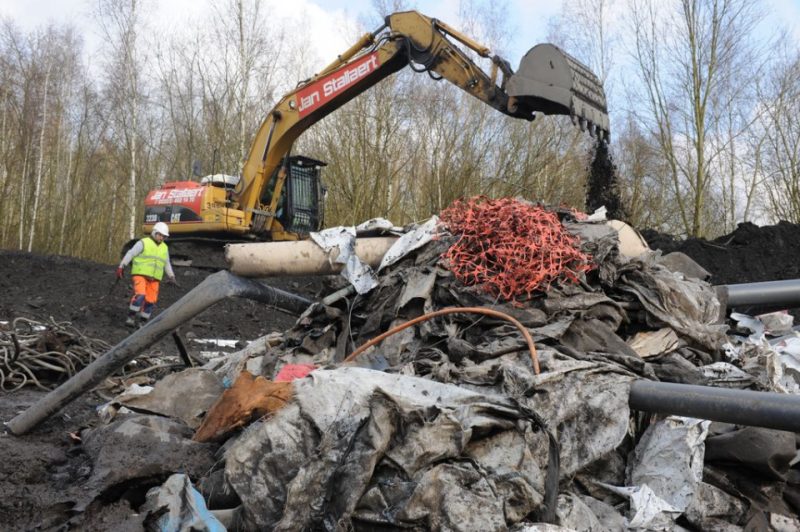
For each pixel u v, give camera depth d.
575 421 3.44
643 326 4.30
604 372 3.57
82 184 29.77
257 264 4.80
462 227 4.50
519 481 3.04
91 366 4.45
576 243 4.38
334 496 3.11
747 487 3.49
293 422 3.33
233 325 13.09
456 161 22.39
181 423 4.18
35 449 4.19
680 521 3.39
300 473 3.13
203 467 3.66
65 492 3.45
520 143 22.19
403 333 4.29
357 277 4.67
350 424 3.19
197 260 15.62
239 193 15.34
